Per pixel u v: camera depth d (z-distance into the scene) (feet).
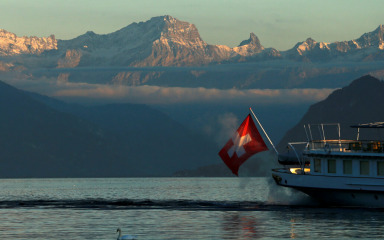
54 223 538.47
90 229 495.00
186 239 437.99
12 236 455.22
